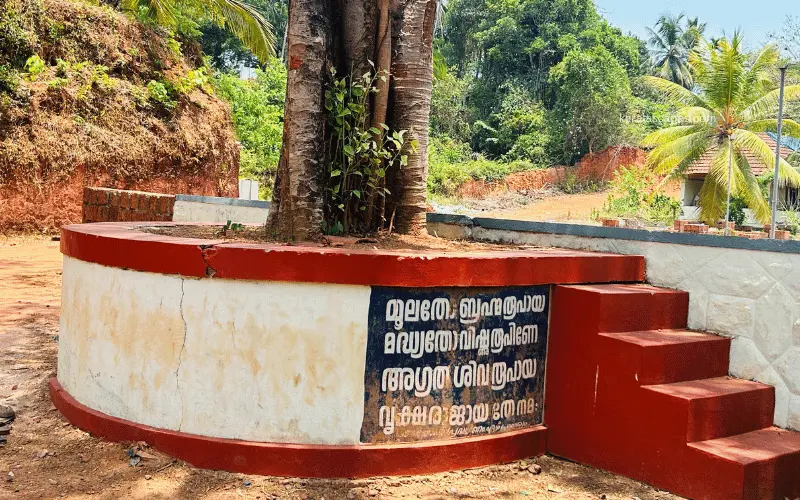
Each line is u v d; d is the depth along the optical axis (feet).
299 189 17.33
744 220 106.93
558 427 15.84
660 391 14.07
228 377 14.06
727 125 100.73
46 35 63.26
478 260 14.65
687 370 15.10
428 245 18.06
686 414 13.57
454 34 188.55
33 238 58.23
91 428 15.49
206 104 73.61
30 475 13.46
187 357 14.30
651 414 14.12
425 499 13.19
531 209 132.46
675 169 106.32
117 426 14.98
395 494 13.33
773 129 101.40
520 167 153.69
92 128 62.49
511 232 21.27
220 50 148.77
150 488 13.05
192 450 14.02
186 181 69.87
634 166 143.84
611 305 15.19
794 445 13.97
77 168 61.31
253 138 101.04
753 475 12.90
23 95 59.06
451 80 168.86
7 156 57.26
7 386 19.07
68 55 64.08
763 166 116.78
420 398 14.40
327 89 18.28
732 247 16.01
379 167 19.11
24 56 61.57
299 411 13.92
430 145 155.53
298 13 17.38
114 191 46.32
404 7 19.65
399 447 14.02
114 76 66.80
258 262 13.78
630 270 17.40
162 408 14.58
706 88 101.40
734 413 14.35
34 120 59.57
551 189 151.12
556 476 14.70
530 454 15.67
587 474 14.83
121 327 15.16
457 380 14.78
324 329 13.85
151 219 43.04
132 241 14.83
